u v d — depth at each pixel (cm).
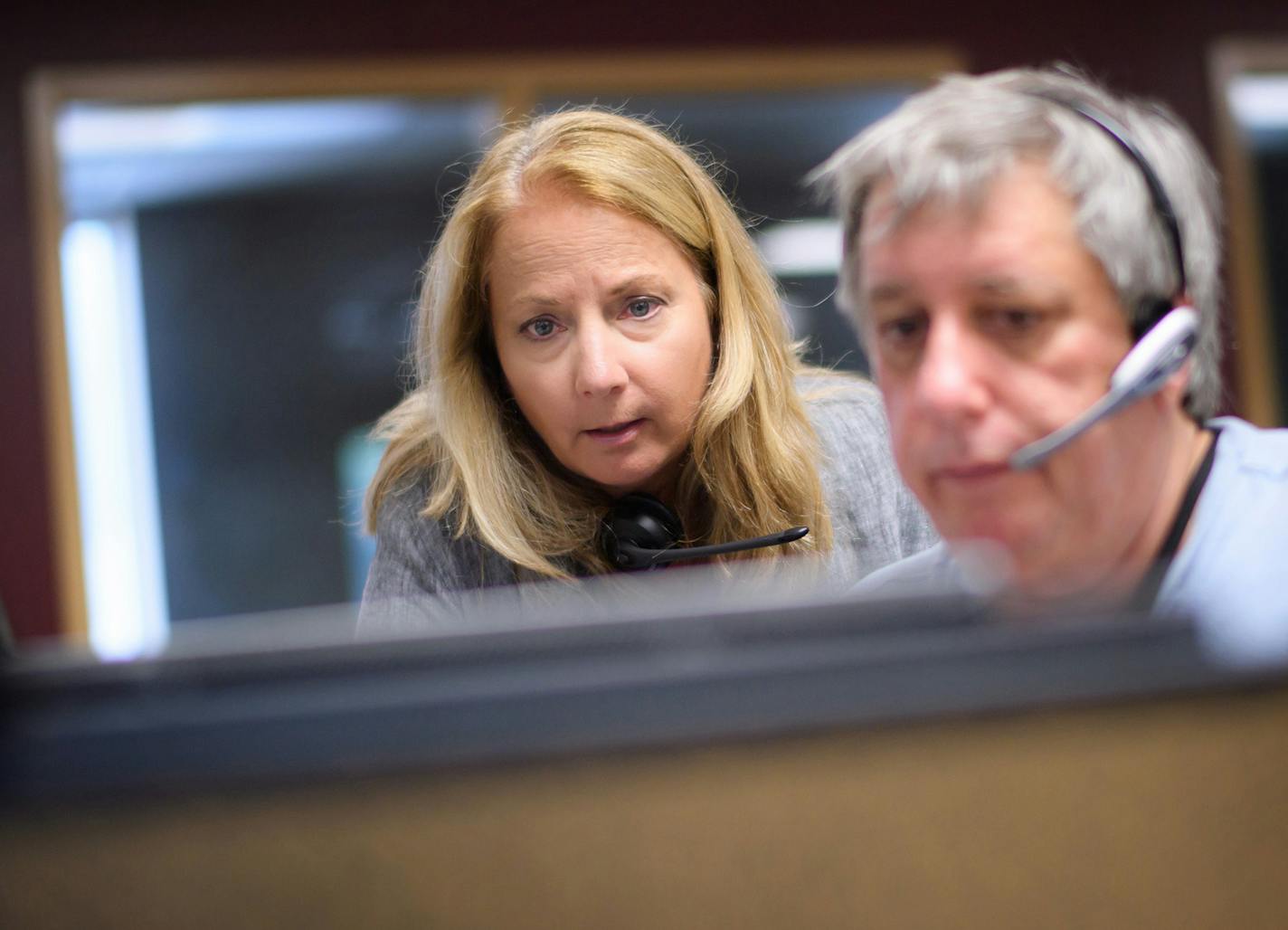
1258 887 113
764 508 303
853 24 934
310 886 106
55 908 105
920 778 111
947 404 164
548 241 277
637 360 281
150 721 109
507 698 110
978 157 160
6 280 893
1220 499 184
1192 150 179
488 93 920
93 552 928
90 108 906
